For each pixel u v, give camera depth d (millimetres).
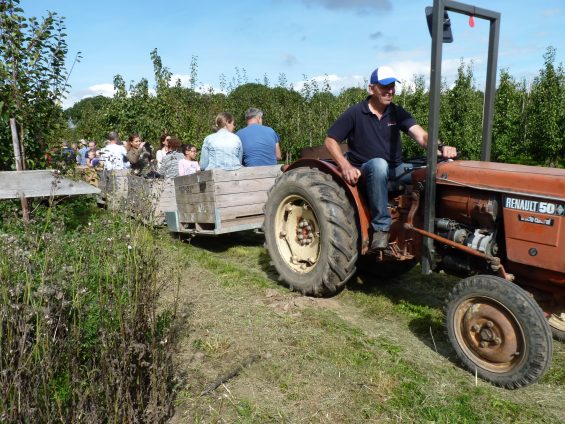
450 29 3578
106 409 2355
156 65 13430
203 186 6137
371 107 4164
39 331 2340
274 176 6371
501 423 2715
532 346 2873
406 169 4223
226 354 3410
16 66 6031
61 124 6660
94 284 3047
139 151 9727
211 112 14984
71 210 6832
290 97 14773
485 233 3354
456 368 3301
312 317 4012
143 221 3297
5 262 2643
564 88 14406
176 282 4797
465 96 14078
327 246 4203
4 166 6469
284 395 2943
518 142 15812
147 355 2658
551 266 3043
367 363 3301
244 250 6285
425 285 4965
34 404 2168
